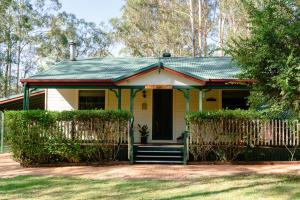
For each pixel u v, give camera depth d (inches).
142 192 416.2
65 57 1857.8
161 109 799.1
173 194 403.5
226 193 406.9
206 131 647.1
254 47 512.7
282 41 475.8
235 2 1416.1
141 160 663.1
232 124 645.3
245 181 478.3
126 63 902.4
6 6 1664.6
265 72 498.0
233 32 1476.4
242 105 792.3
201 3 1691.7
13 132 640.4
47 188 444.8
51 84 739.4
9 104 900.0
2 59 1732.3
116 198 387.5
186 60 924.0
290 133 644.7
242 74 511.5
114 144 647.8
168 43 1786.4
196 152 652.1
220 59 931.3
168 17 1756.9
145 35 1831.9
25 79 730.2
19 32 1768.0
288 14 489.4
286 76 446.6
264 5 508.1
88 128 646.5
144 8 1786.4
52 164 642.2
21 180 503.2
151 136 791.7
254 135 644.7
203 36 1704.0
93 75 764.0
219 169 588.4
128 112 655.8
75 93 811.4
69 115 644.1
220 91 796.6
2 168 629.6
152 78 706.2
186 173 550.0
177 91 799.7
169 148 670.5
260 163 644.1
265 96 505.4
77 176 532.1
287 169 582.6
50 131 644.1
